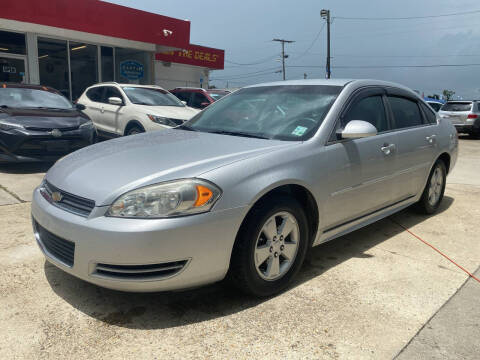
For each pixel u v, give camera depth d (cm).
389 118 394
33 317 250
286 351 223
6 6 1113
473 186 670
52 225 254
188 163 262
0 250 345
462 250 377
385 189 377
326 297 282
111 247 228
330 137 319
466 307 272
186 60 1923
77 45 1372
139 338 232
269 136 327
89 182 257
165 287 241
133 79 1558
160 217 230
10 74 1224
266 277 274
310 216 311
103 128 920
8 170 661
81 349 221
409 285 303
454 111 1650
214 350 223
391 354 222
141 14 1412
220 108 399
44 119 678
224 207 244
